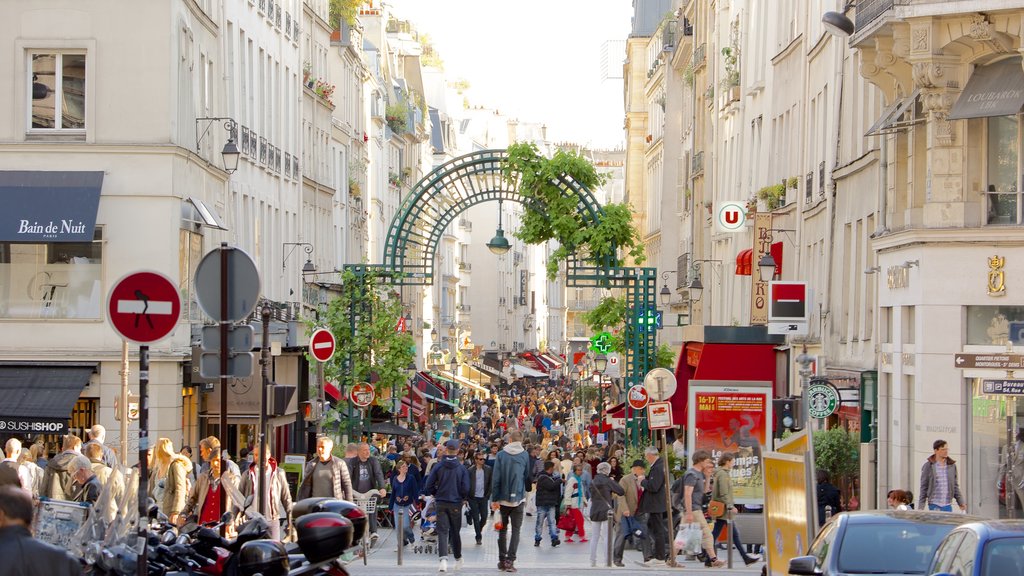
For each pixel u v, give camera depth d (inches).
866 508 1219.9
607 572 1007.6
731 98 2132.1
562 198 1488.7
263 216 1966.0
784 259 1726.1
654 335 1515.7
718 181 2324.1
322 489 909.8
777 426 1256.2
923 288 1082.1
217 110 1653.5
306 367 2020.2
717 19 2331.4
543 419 2847.0
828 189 1465.3
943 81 1059.3
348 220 2815.0
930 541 553.9
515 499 1000.2
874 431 1240.8
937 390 1075.9
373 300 1593.3
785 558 718.5
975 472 1067.3
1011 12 1003.9
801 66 1643.7
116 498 484.1
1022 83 1015.6
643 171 3934.5
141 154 1358.3
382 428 1884.8
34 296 1355.8
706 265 2423.7
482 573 991.0
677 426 1844.2
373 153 3260.3
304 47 2367.1
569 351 6023.6
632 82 3927.2
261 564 397.7
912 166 1127.0
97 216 1350.9
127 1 1363.2
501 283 5930.1
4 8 1359.5
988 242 1058.1
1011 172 1065.5
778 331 968.3
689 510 1069.8
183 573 415.5
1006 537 468.1
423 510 1255.5
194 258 1475.1
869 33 1104.2
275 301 1987.0
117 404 1146.7
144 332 517.3
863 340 1306.6
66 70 1365.7
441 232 1572.3
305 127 2347.4
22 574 341.4
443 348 4328.3
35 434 1293.1
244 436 1620.3
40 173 1349.7
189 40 1467.8
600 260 1507.1
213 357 629.9
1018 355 1051.9
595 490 1100.5
